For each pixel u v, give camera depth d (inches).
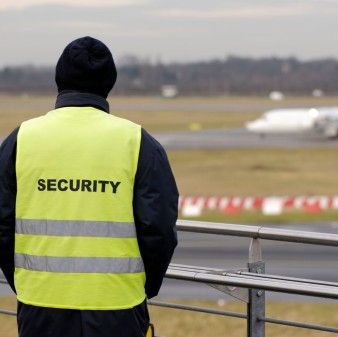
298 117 6058.1
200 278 322.3
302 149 4921.3
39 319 265.6
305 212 2389.3
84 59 272.5
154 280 273.9
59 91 282.5
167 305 370.9
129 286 265.9
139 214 263.0
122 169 265.0
